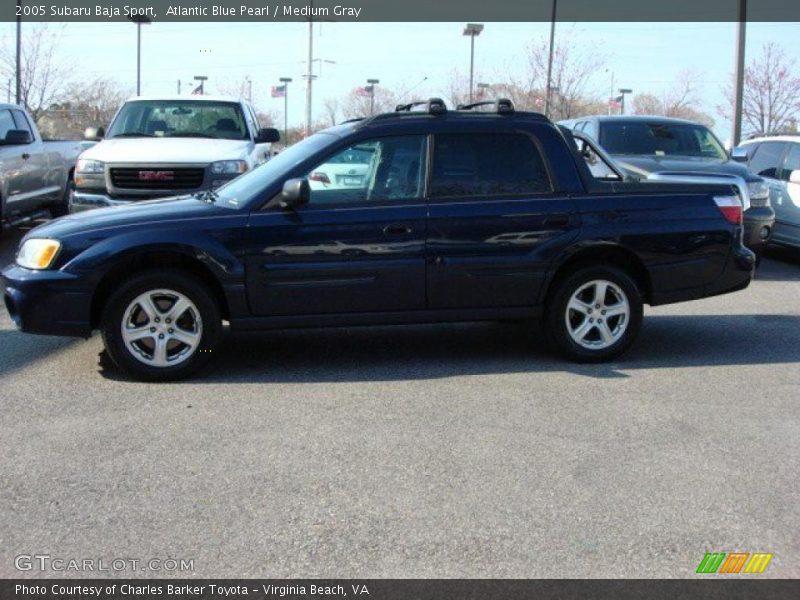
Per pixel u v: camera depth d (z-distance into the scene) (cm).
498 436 480
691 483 419
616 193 630
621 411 526
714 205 646
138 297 570
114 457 446
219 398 547
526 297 620
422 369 621
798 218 1132
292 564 341
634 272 647
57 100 2900
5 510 384
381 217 592
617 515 384
